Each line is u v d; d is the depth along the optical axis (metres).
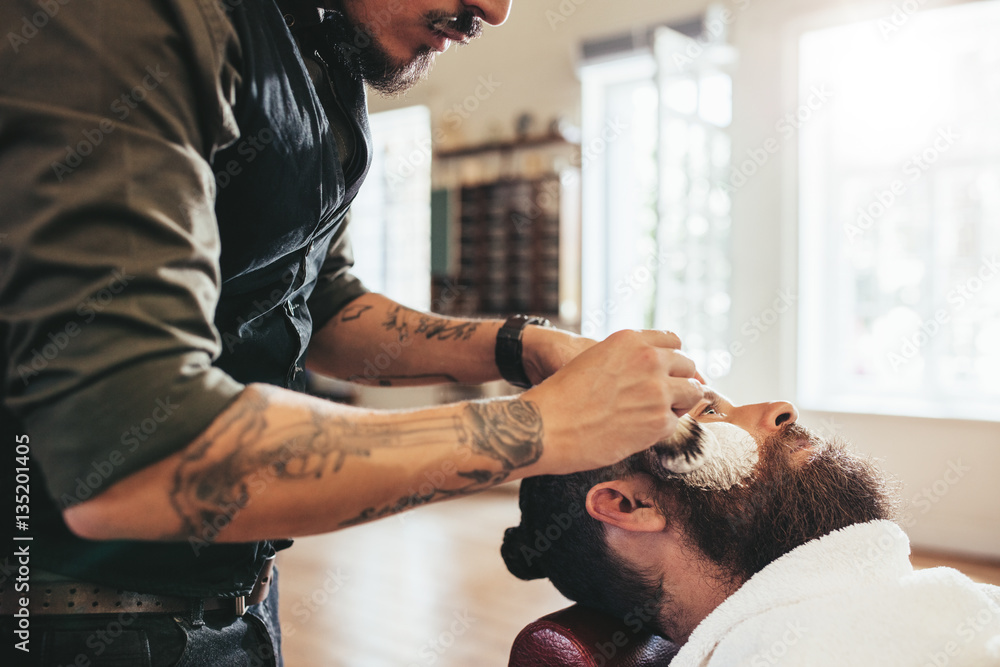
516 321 1.05
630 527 0.90
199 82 0.58
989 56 3.58
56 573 0.69
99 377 0.50
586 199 4.59
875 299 3.95
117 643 0.71
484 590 2.91
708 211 4.02
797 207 3.80
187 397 0.52
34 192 0.51
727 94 4.03
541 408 0.66
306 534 0.58
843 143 3.94
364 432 0.59
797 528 0.88
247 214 0.72
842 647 0.74
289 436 0.55
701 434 0.91
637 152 4.59
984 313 3.71
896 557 0.84
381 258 5.85
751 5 3.80
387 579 3.05
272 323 0.85
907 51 3.73
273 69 0.68
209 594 0.76
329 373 1.17
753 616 0.80
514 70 4.72
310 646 2.40
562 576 0.98
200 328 0.56
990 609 0.78
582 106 4.48
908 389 3.88
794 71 3.74
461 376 1.08
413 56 0.86
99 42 0.54
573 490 0.94
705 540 0.90
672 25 3.97
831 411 3.68
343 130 0.90
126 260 0.52
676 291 3.92
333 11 0.85
